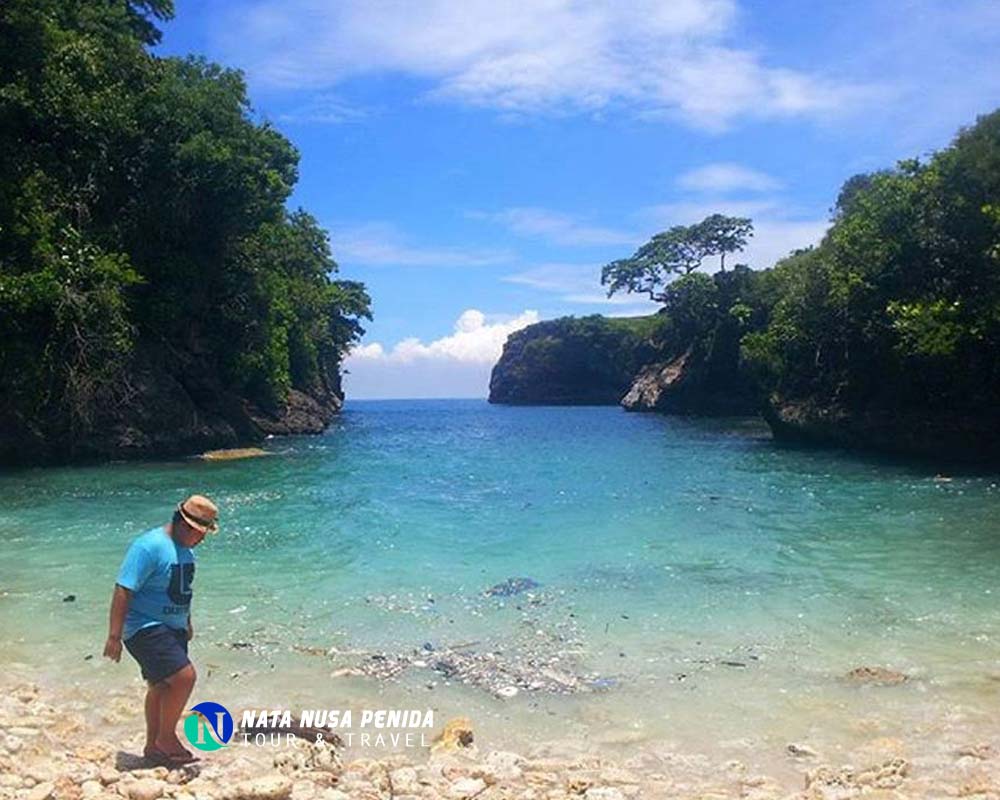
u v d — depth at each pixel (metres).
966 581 11.10
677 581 11.18
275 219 35.84
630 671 7.86
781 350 38.06
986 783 5.38
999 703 6.98
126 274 27.42
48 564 11.90
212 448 32.12
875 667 7.87
